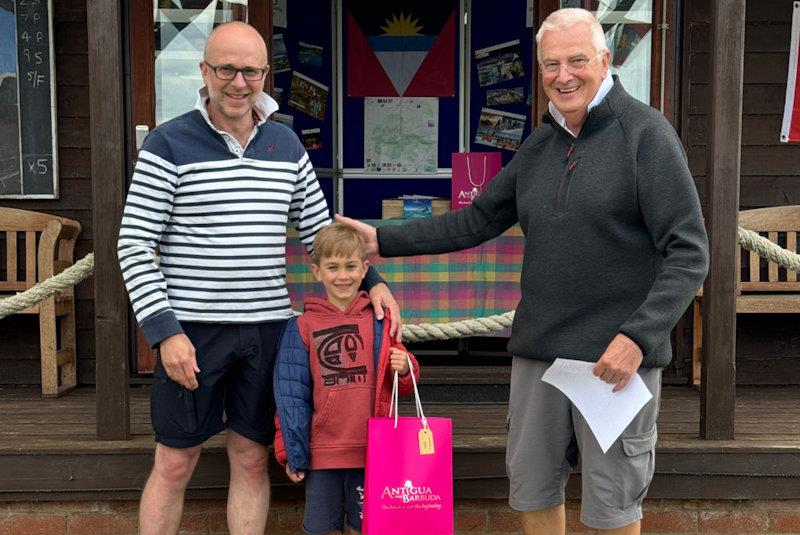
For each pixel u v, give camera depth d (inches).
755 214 182.7
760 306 171.8
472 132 247.6
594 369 89.3
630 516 96.0
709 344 133.5
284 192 102.9
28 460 129.4
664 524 134.6
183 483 106.3
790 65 183.9
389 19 245.0
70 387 180.1
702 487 131.7
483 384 182.1
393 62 246.4
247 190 100.1
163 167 98.0
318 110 244.5
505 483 132.0
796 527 134.8
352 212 251.0
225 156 99.9
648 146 91.0
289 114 238.2
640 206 91.6
